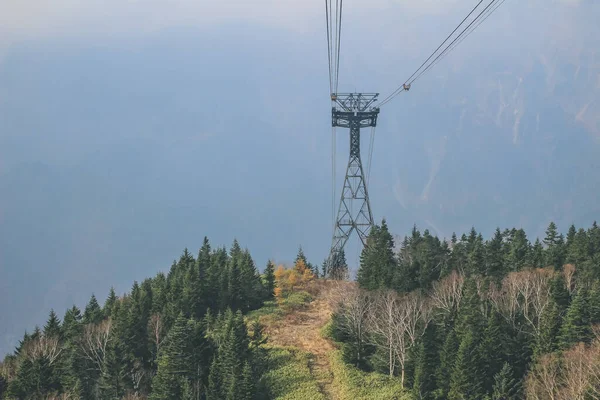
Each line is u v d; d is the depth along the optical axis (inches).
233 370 2432.3
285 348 3011.8
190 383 2500.0
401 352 2650.1
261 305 3705.7
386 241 3681.1
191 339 2632.9
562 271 3095.5
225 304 3398.1
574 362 2164.1
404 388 2566.4
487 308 2743.6
